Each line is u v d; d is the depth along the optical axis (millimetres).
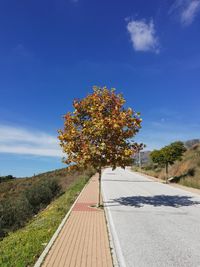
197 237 11336
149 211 17312
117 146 19219
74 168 19859
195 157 45219
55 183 33531
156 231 12305
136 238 11164
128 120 19062
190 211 17312
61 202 21422
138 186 34125
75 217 15141
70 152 19422
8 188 62031
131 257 8906
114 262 8203
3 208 19594
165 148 39781
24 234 11867
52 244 9922
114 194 26109
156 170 60281
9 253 9250
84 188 31344
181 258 8852
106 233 11680
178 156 39156
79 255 8766
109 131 18719
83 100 19688
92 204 19906
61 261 8203
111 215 15930
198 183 33594
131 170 81750
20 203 23344
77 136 19438
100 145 18562
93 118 19094
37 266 7734
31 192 27047
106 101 19500
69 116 19719
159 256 9023
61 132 19844
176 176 42938
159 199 22766
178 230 12492
